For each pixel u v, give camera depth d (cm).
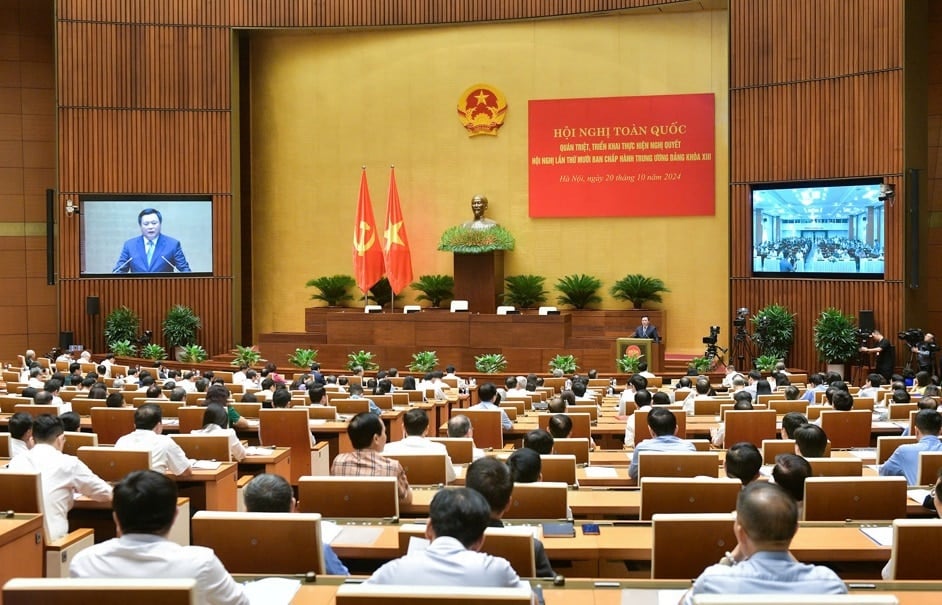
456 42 2458
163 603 295
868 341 1878
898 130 1903
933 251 2177
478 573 330
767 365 1981
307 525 409
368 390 1464
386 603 299
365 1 2444
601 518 579
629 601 362
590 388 1655
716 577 319
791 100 2072
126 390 1388
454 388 1597
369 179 2508
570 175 2395
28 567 494
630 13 2347
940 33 2156
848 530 486
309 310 2392
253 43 2553
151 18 2405
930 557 412
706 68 2306
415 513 583
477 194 2445
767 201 2114
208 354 2431
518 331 2216
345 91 2519
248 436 1066
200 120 2427
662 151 2339
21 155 2572
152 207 2403
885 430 978
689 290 2333
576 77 2391
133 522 346
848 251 1981
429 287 2384
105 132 2386
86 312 2350
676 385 1575
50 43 2588
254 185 2575
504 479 432
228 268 2444
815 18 2031
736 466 553
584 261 2398
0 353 2555
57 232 2381
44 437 598
